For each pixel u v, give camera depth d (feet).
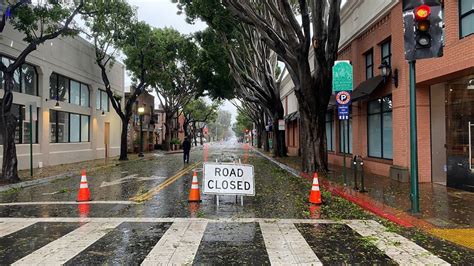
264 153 130.62
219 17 68.28
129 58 96.32
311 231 23.80
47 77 73.72
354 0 59.52
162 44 102.22
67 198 37.55
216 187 33.53
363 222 26.27
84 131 93.56
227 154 131.03
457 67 34.60
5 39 60.80
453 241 21.13
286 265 17.54
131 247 20.43
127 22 85.51
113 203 34.12
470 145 35.94
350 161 64.80
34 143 70.59
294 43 52.26
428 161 43.34
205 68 100.12
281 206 32.32
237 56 99.14
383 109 52.54
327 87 56.39
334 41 53.93
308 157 58.08
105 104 108.06
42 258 18.62
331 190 40.04
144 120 150.61
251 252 19.51
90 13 63.00
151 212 29.96
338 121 72.79
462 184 37.58
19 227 25.11
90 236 22.72
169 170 68.18
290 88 130.00
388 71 47.57
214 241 21.54
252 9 55.36
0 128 49.96
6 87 49.57
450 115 39.01
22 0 48.88
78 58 87.92
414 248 20.06
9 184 46.50
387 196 34.73
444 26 37.06
